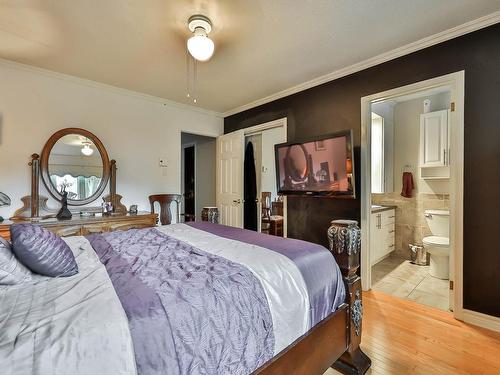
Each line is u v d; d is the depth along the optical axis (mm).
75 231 2621
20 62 2600
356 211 2748
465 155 2047
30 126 2725
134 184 3467
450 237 2150
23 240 1029
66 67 2713
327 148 2809
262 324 1041
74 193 2969
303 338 1209
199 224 2328
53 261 1071
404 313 2203
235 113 4246
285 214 3432
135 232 1979
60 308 797
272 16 1896
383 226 3645
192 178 5680
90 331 704
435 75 2199
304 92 3225
